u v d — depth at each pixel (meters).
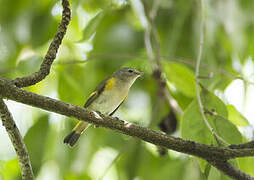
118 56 9.45
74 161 9.67
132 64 10.89
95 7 10.66
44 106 6.02
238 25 9.80
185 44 10.66
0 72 9.48
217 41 10.62
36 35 10.38
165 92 9.97
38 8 10.58
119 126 6.37
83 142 10.01
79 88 10.24
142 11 10.56
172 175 9.66
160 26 10.91
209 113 7.48
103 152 10.69
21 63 9.43
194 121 7.48
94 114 6.30
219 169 6.49
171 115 10.08
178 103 10.87
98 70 10.87
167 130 10.03
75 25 10.81
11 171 9.93
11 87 5.83
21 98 5.88
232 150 6.37
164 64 9.82
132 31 10.76
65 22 6.59
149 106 10.90
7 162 10.12
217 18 9.87
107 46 10.45
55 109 6.09
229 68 10.82
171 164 9.77
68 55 10.66
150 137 6.36
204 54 10.05
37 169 9.34
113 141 10.48
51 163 9.61
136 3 10.45
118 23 10.68
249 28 10.16
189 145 6.36
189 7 10.10
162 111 10.03
